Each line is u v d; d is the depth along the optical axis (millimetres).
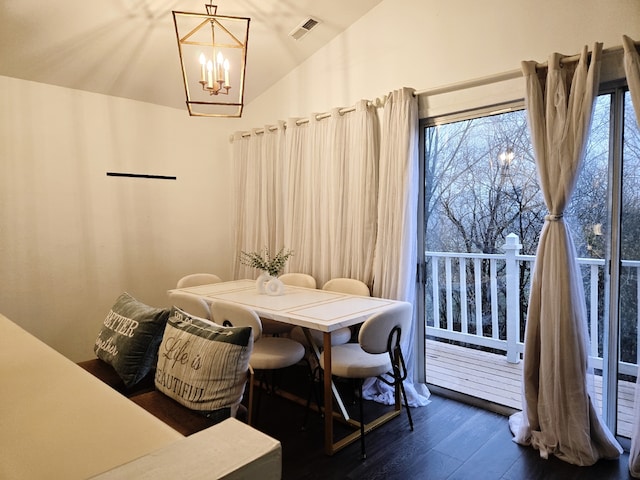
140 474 578
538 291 2295
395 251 2975
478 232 2992
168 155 4051
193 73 3637
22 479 664
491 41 2654
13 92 3166
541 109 2285
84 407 939
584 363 2176
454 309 3414
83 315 3562
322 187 3500
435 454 2262
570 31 2338
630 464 2047
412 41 3037
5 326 1722
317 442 2393
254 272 4133
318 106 3684
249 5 3004
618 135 2232
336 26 3387
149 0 2754
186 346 1734
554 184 2219
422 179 3113
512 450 2291
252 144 4109
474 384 3078
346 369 2299
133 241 3844
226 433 693
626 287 2279
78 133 3496
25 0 2529
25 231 3250
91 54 3141
